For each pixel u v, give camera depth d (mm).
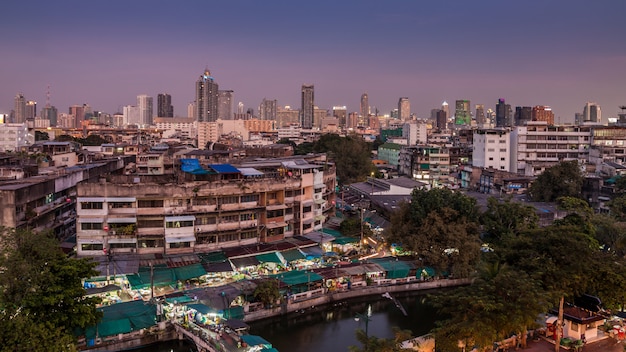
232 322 65375
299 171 105250
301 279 80500
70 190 103375
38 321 53000
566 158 183250
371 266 89062
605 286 64500
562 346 60719
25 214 83188
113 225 83938
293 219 101625
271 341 70062
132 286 72875
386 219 121938
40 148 157750
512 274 58219
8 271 53469
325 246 100625
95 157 158625
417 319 78562
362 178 183000
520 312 54062
